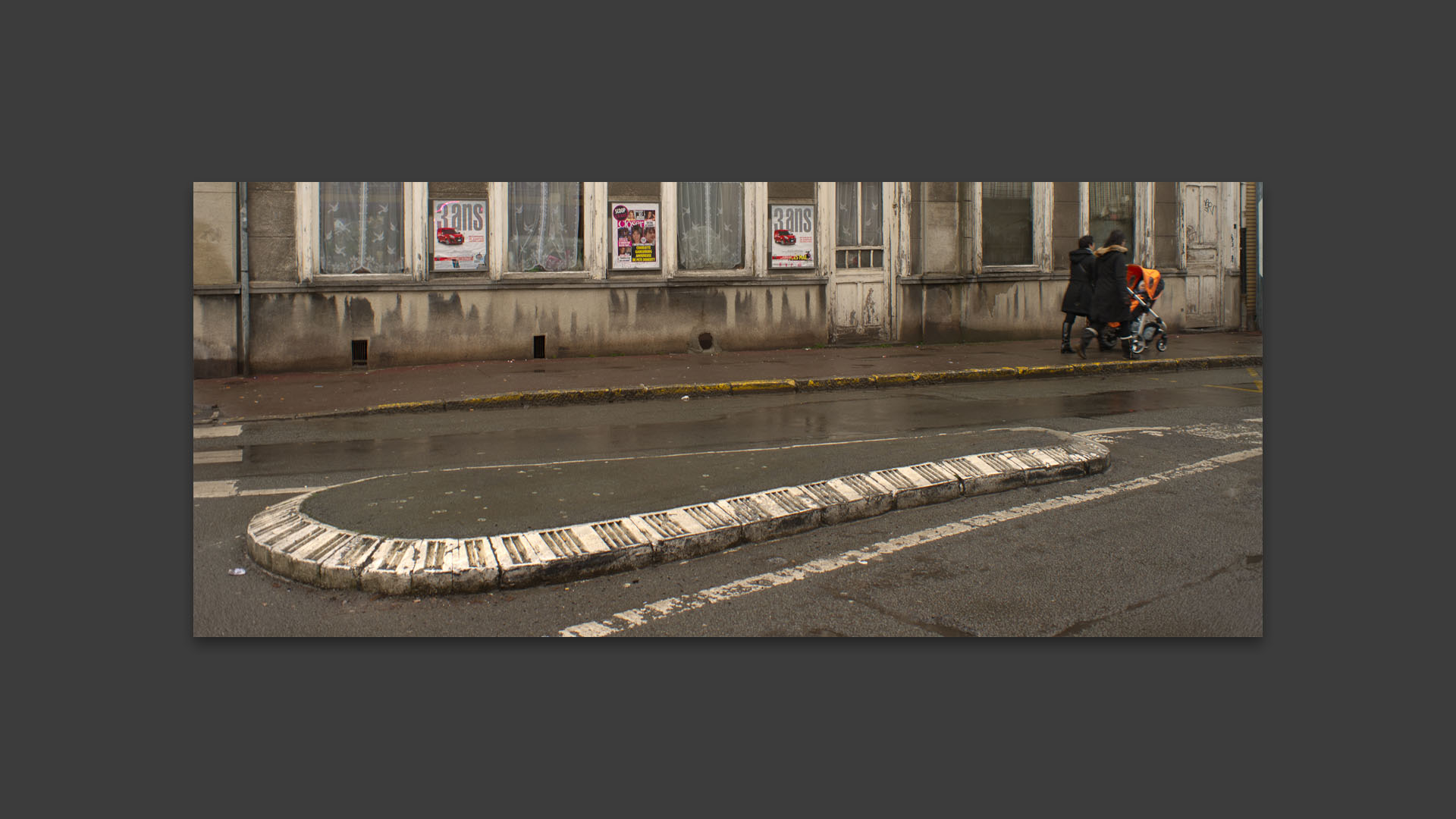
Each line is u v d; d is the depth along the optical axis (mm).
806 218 16453
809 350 16234
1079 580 5113
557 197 14945
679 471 6609
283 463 8086
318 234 13734
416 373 13461
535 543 5145
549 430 9758
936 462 6914
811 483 6297
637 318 15477
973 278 17594
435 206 14320
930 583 5051
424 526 5344
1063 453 7289
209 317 13148
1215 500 6566
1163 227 19094
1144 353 15508
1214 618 4660
